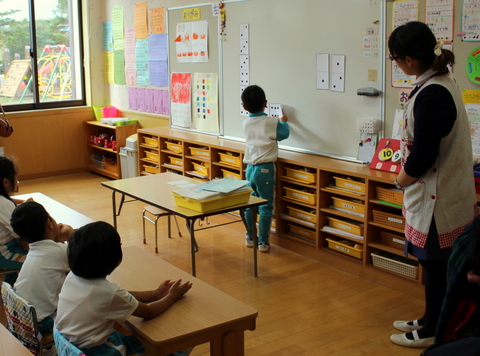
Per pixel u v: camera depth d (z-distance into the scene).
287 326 2.90
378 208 3.49
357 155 3.74
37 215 2.26
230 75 4.76
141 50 6.15
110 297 1.75
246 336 2.79
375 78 3.53
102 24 6.88
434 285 2.51
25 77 6.59
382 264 3.42
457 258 1.52
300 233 4.07
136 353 1.90
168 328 1.78
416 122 2.29
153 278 2.20
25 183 6.34
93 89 6.97
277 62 4.24
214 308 1.92
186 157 4.96
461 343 1.16
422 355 1.21
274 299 3.23
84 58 6.95
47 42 6.70
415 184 2.40
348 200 3.61
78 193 5.88
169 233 4.40
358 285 3.43
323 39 3.83
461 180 2.35
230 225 4.66
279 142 4.38
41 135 6.57
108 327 1.79
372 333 2.80
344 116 3.79
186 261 3.87
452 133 2.30
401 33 2.29
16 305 1.91
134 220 4.88
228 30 4.68
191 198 3.06
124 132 6.29
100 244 1.74
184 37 5.29
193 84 5.27
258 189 3.96
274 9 4.18
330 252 3.77
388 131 3.52
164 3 5.59
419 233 2.42
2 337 1.66
